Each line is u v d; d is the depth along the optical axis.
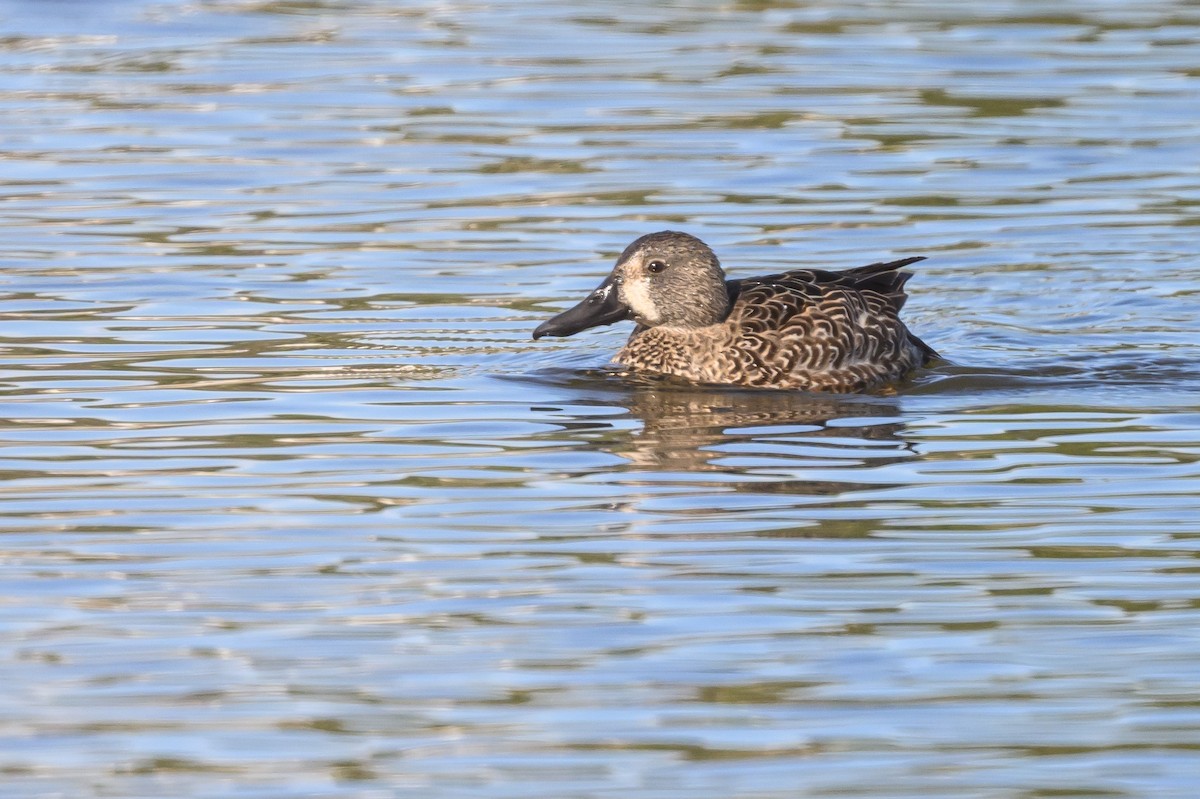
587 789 8.14
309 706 8.94
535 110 23.27
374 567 10.72
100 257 17.88
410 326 16.12
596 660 9.43
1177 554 10.82
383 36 27.03
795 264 17.88
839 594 10.28
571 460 12.74
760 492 12.05
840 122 22.67
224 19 28.03
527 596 10.27
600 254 18.12
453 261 17.92
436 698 9.02
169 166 20.94
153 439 13.08
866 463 12.69
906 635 9.71
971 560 10.78
